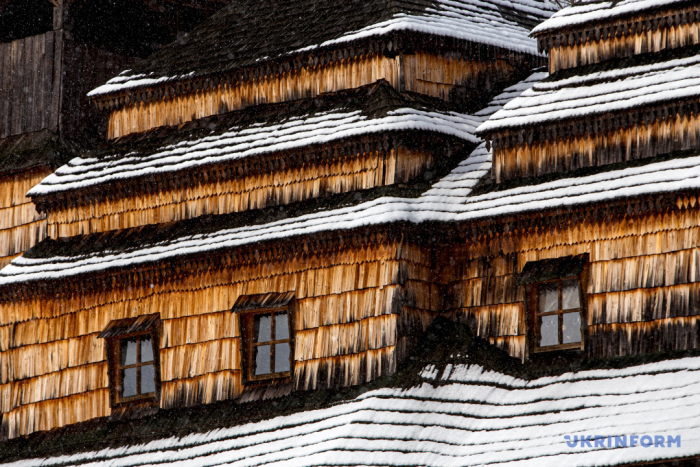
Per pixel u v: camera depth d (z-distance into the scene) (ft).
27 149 257.96
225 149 225.35
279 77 231.50
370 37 218.38
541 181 194.70
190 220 228.84
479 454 179.63
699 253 175.01
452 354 197.47
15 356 240.73
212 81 238.07
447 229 202.49
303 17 240.73
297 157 216.54
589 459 168.35
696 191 175.22
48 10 299.99
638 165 184.75
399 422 188.85
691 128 181.88
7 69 269.44
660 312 177.58
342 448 186.50
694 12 190.08
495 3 244.63
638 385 173.88
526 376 188.44
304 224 209.05
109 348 229.45
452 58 225.76
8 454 235.40
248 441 202.39
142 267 224.74
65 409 233.14
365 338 201.16
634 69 192.44
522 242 196.24
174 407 220.23
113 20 295.07
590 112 189.26
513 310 195.31
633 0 196.54
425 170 212.23
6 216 258.16
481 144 217.56
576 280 188.75
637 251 181.57
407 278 201.36
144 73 250.16
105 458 218.79
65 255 237.66
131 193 235.81
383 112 209.97
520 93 225.15
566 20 201.87
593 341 183.73
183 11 291.38
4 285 237.45
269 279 213.87
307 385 205.57
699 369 170.30
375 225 199.00
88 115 264.52
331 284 206.90
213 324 218.79
